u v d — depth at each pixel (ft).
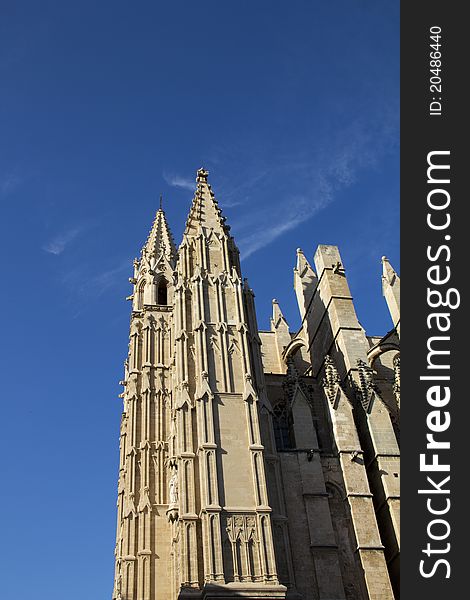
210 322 160.25
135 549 169.99
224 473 136.77
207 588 120.88
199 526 130.93
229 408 146.51
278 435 169.37
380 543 141.28
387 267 207.21
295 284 228.02
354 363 178.50
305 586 134.31
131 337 216.74
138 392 202.18
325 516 143.84
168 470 175.22
